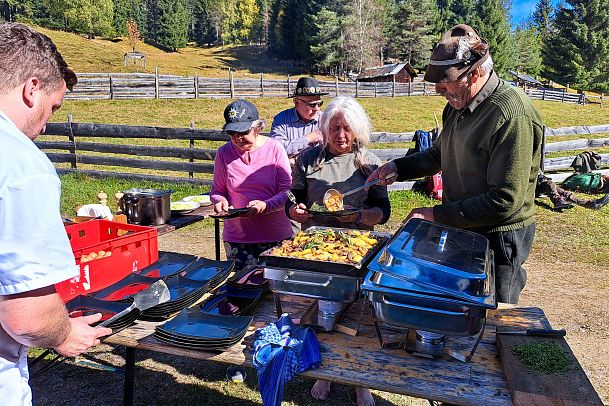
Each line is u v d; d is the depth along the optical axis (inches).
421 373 66.2
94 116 668.7
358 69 2175.2
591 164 354.0
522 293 195.2
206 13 3403.1
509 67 2203.5
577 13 1991.9
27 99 51.6
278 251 79.6
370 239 87.4
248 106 126.2
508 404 59.5
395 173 103.6
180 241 257.8
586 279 210.1
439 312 61.4
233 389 124.8
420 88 1177.4
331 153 114.7
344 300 72.2
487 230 88.1
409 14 2268.7
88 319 63.3
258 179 128.8
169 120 676.1
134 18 3191.4
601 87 1989.4
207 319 80.4
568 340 157.0
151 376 130.0
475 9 2427.4
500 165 79.8
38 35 53.2
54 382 127.2
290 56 2642.7
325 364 68.4
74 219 134.1
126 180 358.3
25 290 48.8
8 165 47.5
